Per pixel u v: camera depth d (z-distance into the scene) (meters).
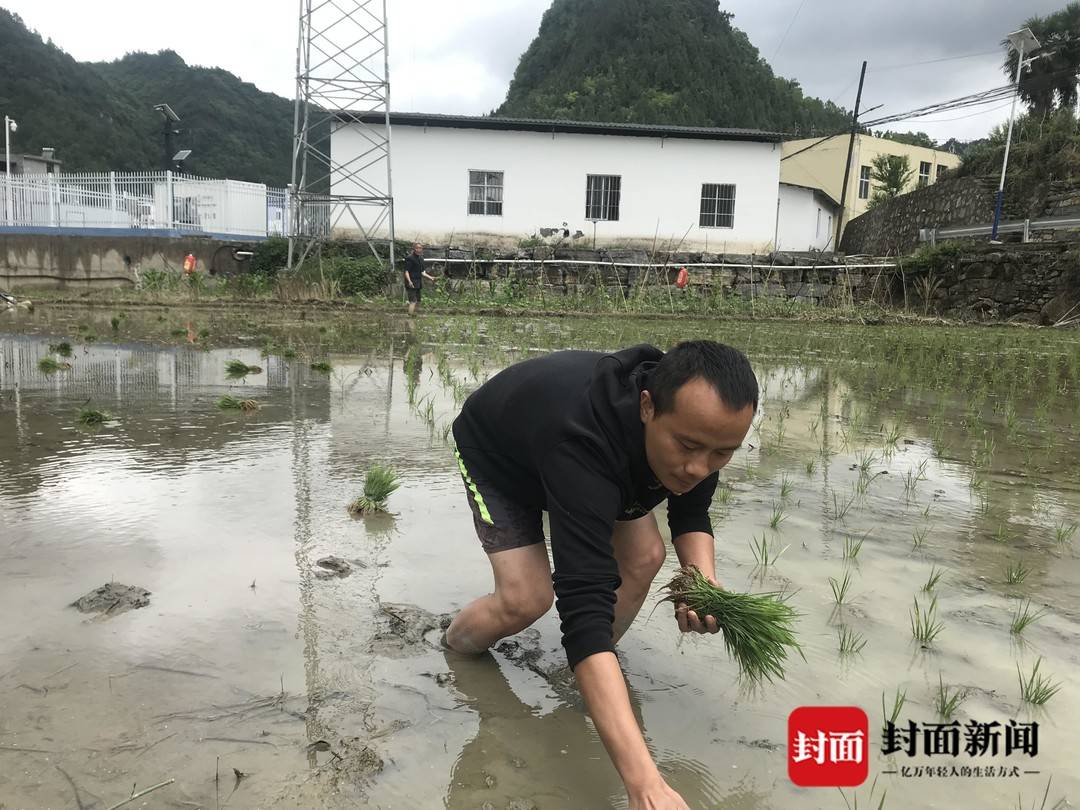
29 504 3.57
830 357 10.90
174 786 1.70
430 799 1.71
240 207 24.98
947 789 1.81
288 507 3.64
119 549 3.06
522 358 9.63
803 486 4.34
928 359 10.59
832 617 2.67
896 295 20.80
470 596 2.75
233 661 2.25
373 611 2.61
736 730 2.02
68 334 11.39
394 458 4.60
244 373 7.82
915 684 2.26
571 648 1.73
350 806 1.67
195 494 3.79
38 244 22.05
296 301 18.98
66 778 1.71
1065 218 19.14
